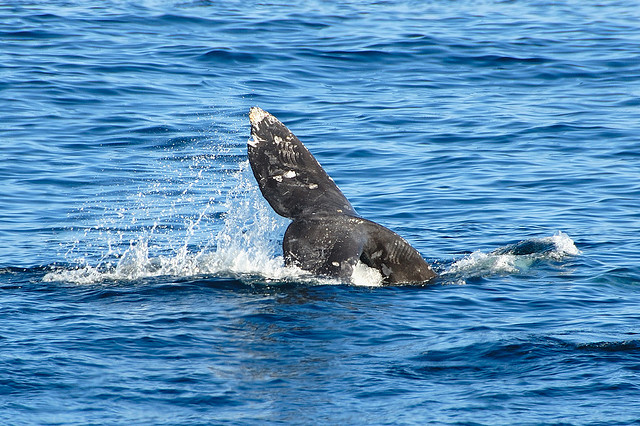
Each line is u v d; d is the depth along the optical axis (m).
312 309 35.91
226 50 100.50
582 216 55.00
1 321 34.16
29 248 47.72
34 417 26.72
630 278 41.69
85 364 30.33
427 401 28.00
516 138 75.06
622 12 134.25
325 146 72.44
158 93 85.06
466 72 97.31
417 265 40.38
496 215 55.59
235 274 40.59
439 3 142.38
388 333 33.56
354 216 39.56
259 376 29.67
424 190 61.72
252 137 41.38
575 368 30.33
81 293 38.28
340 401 27.98
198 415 27.02
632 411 27.19
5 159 66.56
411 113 82.19
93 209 56.59
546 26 121.00
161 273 41.41
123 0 132.75
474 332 33.75
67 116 77.56
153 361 30.73
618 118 80.50
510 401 27.97
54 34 105.81
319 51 102.88
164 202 58.25
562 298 38.41
